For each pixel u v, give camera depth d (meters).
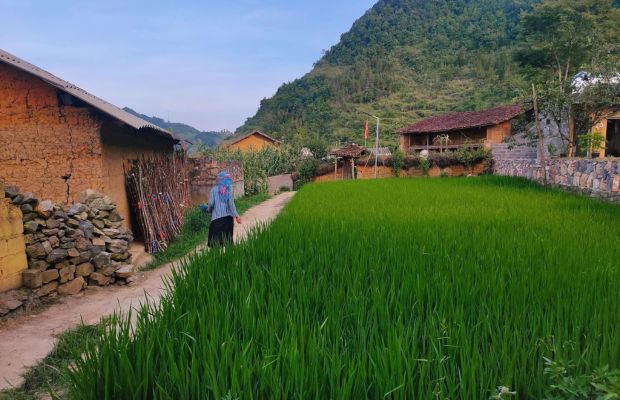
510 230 7.20
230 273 4.63
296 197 15.56
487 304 3.54
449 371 2.61
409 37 123.56
